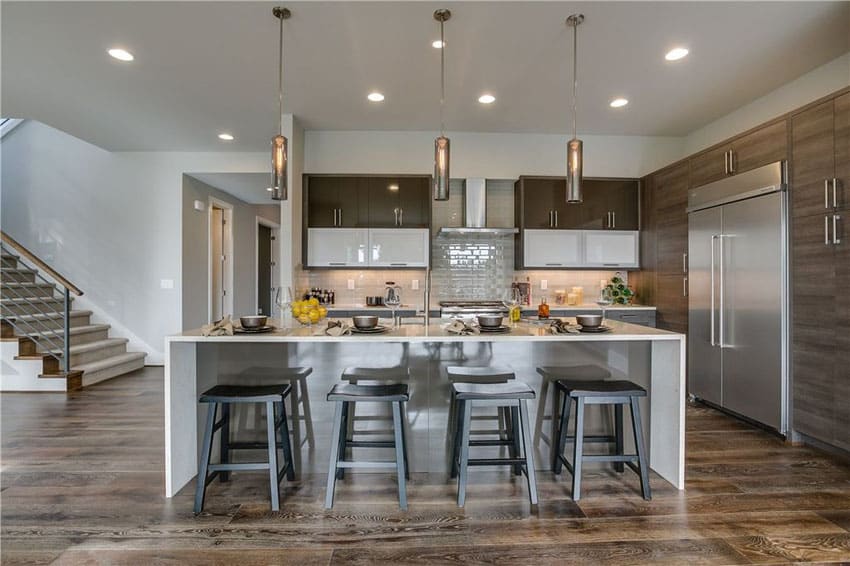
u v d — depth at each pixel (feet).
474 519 6.92
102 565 5.82
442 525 6.76
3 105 13.43
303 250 15.71
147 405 13.00
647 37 9.79
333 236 15.83
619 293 16.28
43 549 6.15
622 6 8.68
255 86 12.21
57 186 18.62
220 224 22.94
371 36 9.72
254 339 7.43
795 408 9.88
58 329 16.65
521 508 7.25
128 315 18.56
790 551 6.10
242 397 7.20
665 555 6.02
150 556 6.01
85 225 18.53
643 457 7.54
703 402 13.30
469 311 15.26
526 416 7.31
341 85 12.20
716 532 6.56
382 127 15.87
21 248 15.07
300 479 8.28
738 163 11.57
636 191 16.55
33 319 15.83
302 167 15.87
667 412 8.26
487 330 8.22
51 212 18.61
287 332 8.04
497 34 9.66
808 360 9.55
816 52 10.49
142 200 18.45
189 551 6.12
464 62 10.96
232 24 9.21
